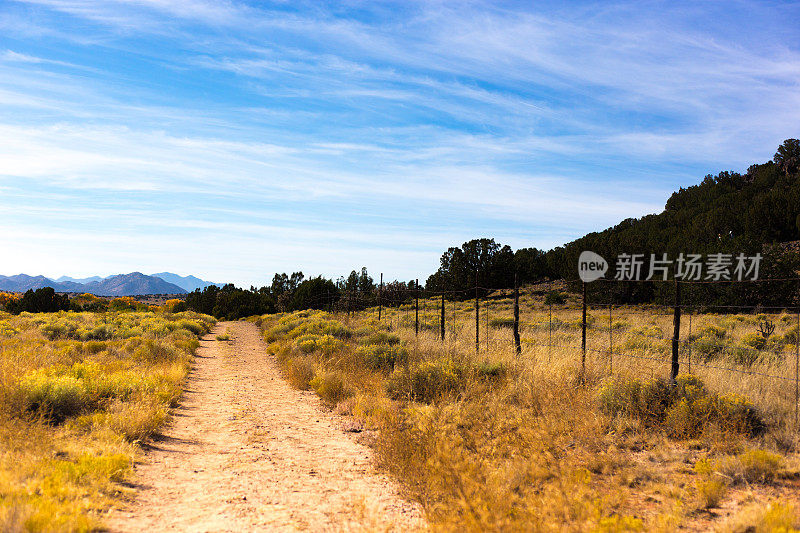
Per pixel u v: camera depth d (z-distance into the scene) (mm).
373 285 61844
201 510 5145
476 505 4520
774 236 60562
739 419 7523
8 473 5023
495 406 9039
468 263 61844
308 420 10352
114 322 37625
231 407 11547
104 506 4930
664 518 4582
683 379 8852
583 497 4996
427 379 11273
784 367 10797
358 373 14000
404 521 4844
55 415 8422
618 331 21016
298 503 5426
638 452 7125
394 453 6832
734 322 24016
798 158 106875
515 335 14375
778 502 4770
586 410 8469
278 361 21156
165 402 10891
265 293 84750
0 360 11773
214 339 33188
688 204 103750
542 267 76500
